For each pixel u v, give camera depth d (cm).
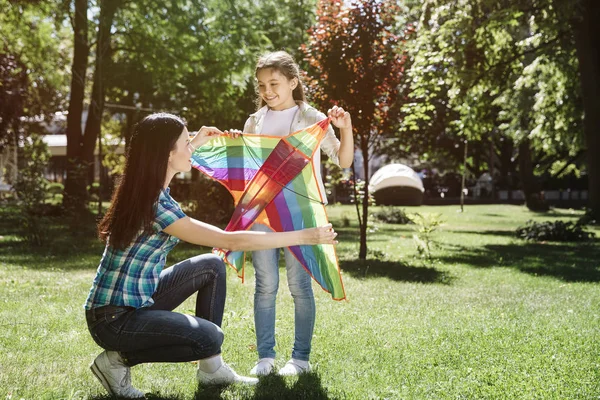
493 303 678
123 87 2350
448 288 784
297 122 420
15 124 2241
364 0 1052
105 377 341
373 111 1069
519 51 1923
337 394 360
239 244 327
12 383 369
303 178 406
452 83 1881
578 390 373
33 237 1244
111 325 320
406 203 3731
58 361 420
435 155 4697
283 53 425
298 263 414
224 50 2042
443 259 1117
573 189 4994
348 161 412
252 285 770
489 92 2072
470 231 1888
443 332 520
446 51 1723
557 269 988
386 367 418
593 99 1923
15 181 1291
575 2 1662
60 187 3073
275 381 381
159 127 320
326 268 405
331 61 1050
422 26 1784
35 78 2786
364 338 497
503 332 524
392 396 359
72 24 2098
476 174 5084
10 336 482
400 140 4212
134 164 319
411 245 1361
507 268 995
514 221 2420
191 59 2103
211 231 325
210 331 332
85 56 2127
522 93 2400
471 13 1739
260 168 407
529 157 3422
